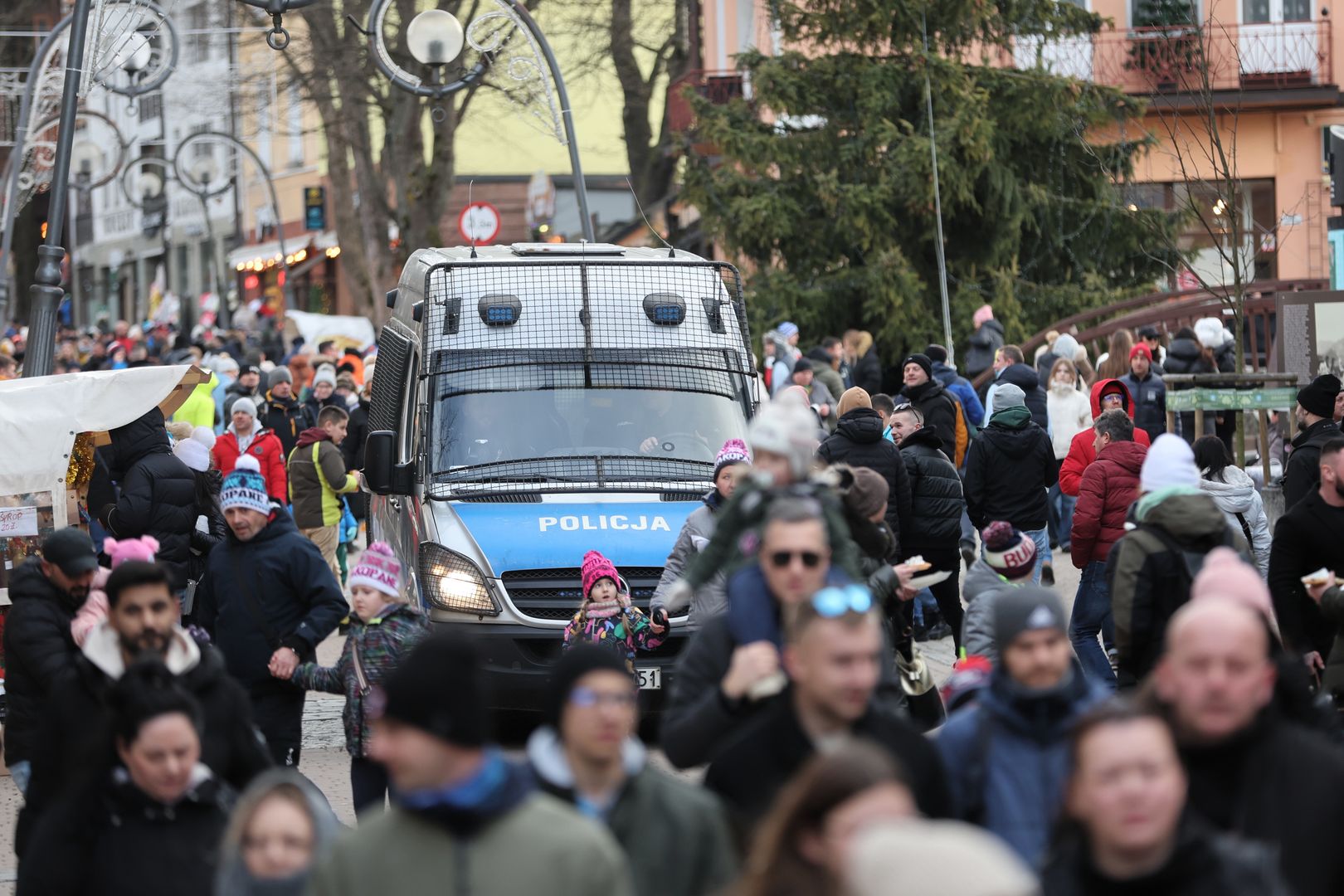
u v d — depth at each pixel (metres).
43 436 27.03
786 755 11.59
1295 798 11.76
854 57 64.88
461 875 9.48
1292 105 70.44
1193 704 11.80
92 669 14.92
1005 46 66.06
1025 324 64.50
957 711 15.05
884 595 17.84
